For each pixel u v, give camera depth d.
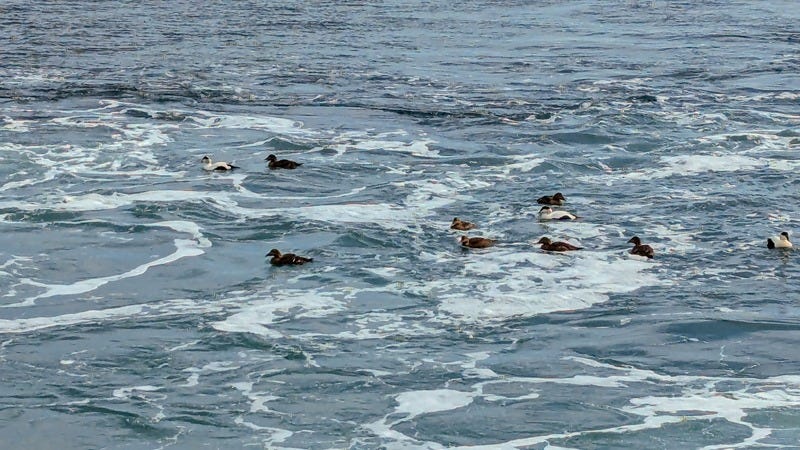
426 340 31.03
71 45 73.06
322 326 31.84
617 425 26.98
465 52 73.06
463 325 31.92
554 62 69.44
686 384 28.84
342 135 51.41
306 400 28.08
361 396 28.25
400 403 27.95
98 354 30.20
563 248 36.94
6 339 31.02
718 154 48.22
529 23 87.44
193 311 32.88
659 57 71.12
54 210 40.72
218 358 30.03
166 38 76.56
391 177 45.22
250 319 32.25
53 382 28.81
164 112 55.06
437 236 38.50
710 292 34.00
